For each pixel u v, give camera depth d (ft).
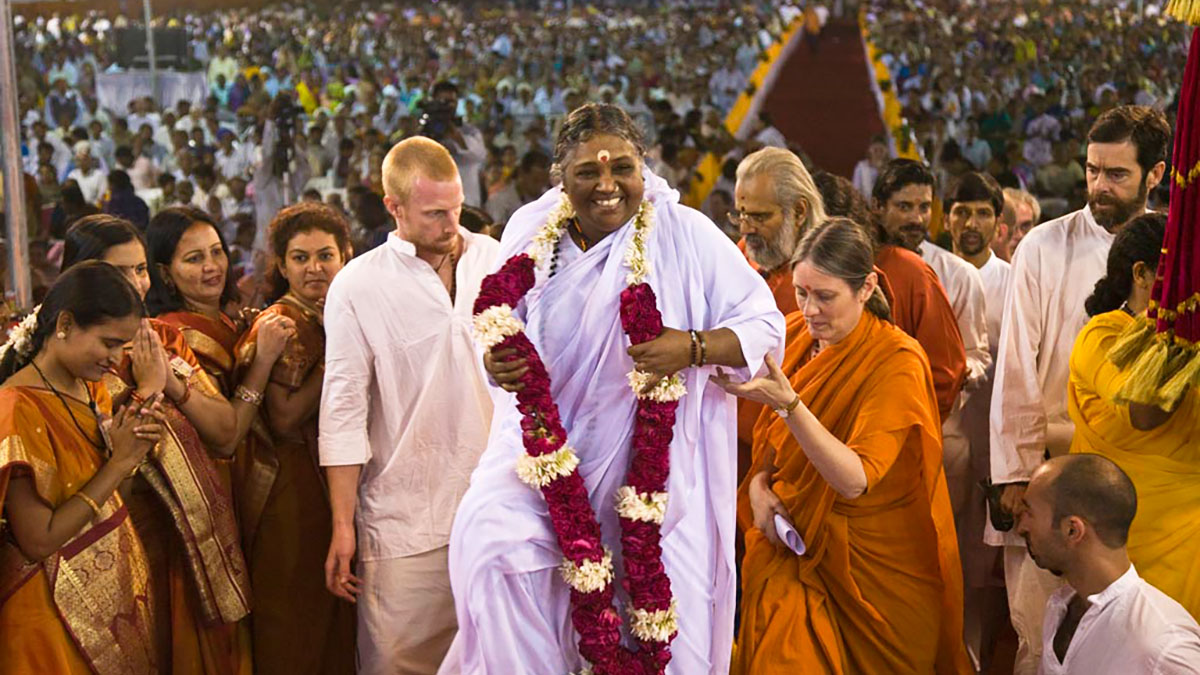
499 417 10.16
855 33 97.40
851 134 66.85
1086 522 10.02
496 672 9.52
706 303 9.91
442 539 11.96
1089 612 10.15
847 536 11.21
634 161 9.46
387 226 28.66
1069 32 82.84
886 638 11.28
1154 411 10.89
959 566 11.65
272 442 12.35
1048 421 13.57
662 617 9.51
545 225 9.77
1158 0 95.30
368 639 12.07
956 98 60.13
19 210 17.24
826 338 11.32
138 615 10.69
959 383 13.44
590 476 9.78
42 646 10.03
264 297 13.46
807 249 11.22
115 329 9.97
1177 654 9.73
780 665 10.96
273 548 12.30
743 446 13.23
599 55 79.00
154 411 10.32
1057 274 13.35
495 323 9.41
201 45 60.13
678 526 9.98
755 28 87.61
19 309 15.84
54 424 10.11
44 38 55.77
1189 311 10.26
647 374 9.48
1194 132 10.05
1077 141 44.96
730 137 48.32
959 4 104.37
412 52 78.54
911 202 14.90
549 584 9.70
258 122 42.45
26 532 9.89
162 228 12.46
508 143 49.39
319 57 74.43
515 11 110.63
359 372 11.68
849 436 11.21
